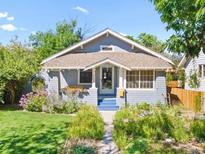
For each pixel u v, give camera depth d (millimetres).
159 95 23781
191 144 10969
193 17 5098
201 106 22188
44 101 21094
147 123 12742
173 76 36500
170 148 10305
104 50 26828
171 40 5594
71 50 27172
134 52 26828
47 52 49500
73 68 23750
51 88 24234
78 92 22875
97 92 23578
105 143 11406
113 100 23859
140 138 11234
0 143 11688
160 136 11625
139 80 23969
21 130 14070
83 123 13172
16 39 27219
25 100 21547
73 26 54781
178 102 27047
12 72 21344
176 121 13086
